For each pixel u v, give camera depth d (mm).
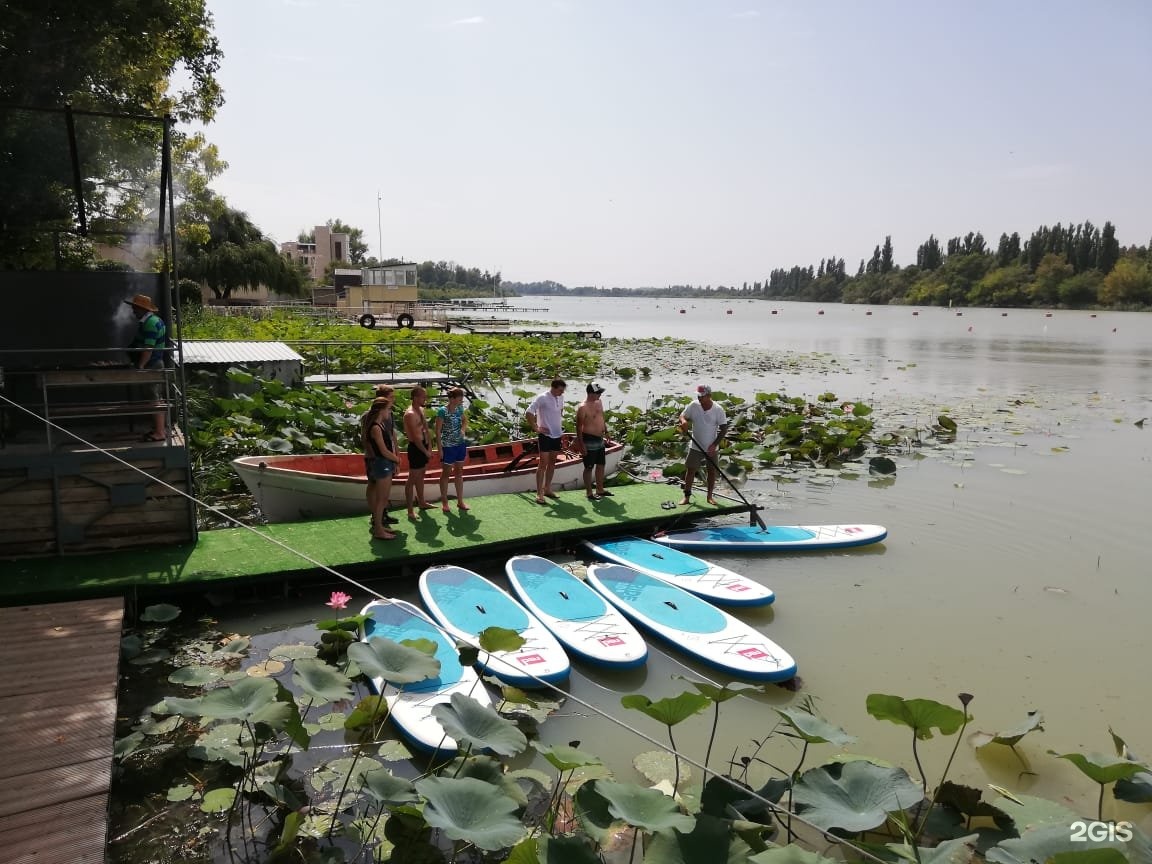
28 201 9172
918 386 24922
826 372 29344
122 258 12734
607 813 3799
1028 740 5449
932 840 4309
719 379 26609
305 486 9070
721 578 8133
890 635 7105
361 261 107688
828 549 9336
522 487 10773
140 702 5594
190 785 4715
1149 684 6250
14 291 8922
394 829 4023
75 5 9117
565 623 6973
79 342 9258
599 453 10164
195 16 11430
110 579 6766
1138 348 42562
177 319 7531
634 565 8445
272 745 5105
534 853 3568
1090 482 12617
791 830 4457
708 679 6320
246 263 47844
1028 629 7238
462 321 52625
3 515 7000
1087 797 4887
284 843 3879
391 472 8172
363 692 5832
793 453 14125
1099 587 8258
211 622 6898
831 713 5824
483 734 4316
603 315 132125
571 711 5773
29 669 5234
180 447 7527
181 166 15703
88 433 8883
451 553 8133
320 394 15477
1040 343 47406
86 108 9570
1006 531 10117
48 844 3678
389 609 6902
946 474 13164
